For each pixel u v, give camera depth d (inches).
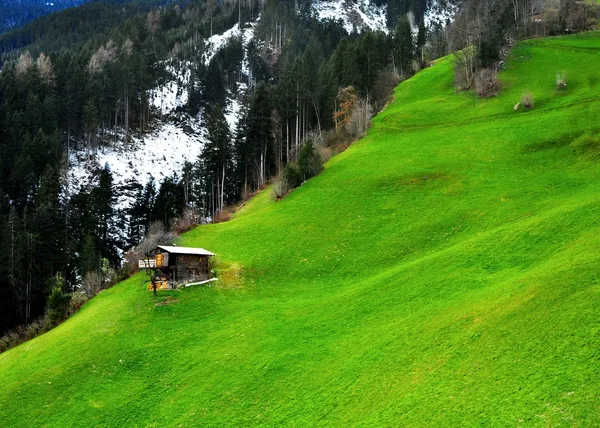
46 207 3700.8
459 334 1371.8
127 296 2299.5
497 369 1169.4
